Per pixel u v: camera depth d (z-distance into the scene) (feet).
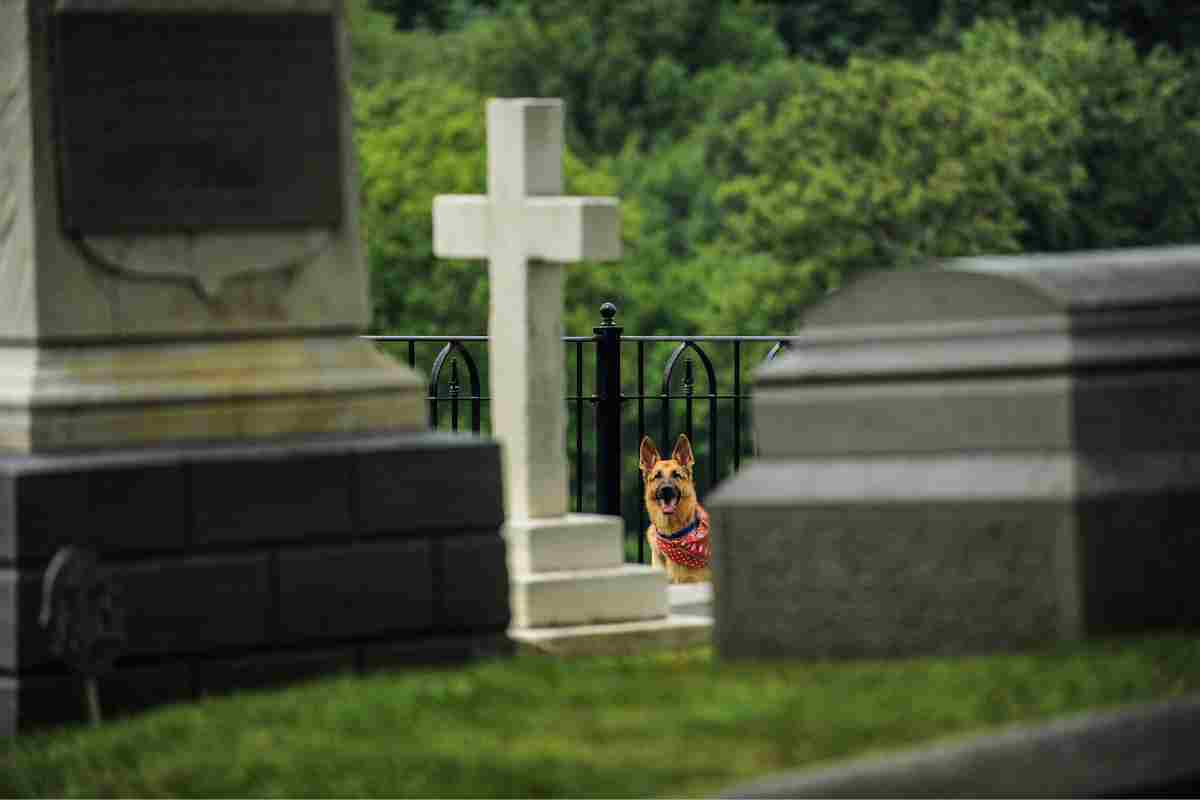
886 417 44.98
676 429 336.49
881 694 40.45
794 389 46.16
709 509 46.11
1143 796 37.78
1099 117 378.73
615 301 373.81
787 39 438.81
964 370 44.06
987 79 378.73
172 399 51.03
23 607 47.91
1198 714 38.22
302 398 52.60
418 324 373.20
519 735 41.29
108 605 47.78
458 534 52.75
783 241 376.27
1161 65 381.81
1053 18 389.80
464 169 381.40
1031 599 42.75
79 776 44.29
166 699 49.26
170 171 51.34
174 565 49.29
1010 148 370.12
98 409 50.29
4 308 51.34
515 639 55.67
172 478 49.29
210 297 52.08
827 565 44.80
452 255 60.08
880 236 375.25
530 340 58.13
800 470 45.68
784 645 45.34
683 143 416.46
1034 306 43.70
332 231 53.62
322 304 53.52
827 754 37.63
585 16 442.91
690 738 39.52
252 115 52.24
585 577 57.26
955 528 43.42
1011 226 372.99
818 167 381.40
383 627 51.65
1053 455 43.11
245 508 50.03
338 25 53.52
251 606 50.08
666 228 400.47
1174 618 43.50
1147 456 43.93
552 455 58.59
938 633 43.68
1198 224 380.17
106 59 50.75
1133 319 44.45
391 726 43.45
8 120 51.06
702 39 442.09
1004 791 36.58
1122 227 382.01
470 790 38.73
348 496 51.21
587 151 428.15
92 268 50.93
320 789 40.32
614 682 44.62
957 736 37.42
